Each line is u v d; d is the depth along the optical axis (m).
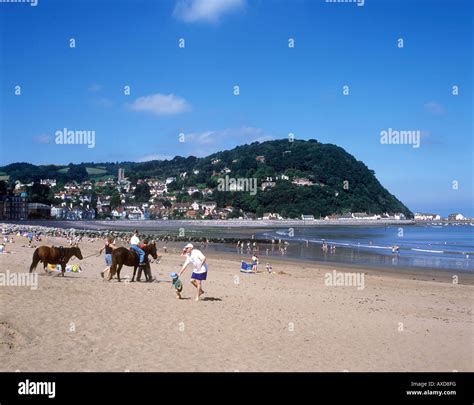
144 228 164.12
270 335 12.22
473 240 101.44
